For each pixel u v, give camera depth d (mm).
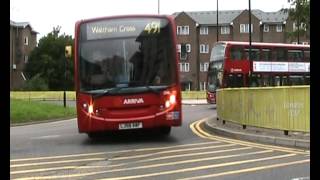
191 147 14102
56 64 92500
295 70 39156
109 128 15109
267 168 10516
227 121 19953
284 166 10727
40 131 21938
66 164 11688
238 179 9375
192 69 92625
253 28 92312
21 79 93875
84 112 15172
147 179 9523
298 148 13516
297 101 14945
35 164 11758
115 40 15352
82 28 15383
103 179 9664
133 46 15352
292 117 15164
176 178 9562
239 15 92688
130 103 15125
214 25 92812
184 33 93375
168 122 15180
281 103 15609
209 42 92875
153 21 15477
